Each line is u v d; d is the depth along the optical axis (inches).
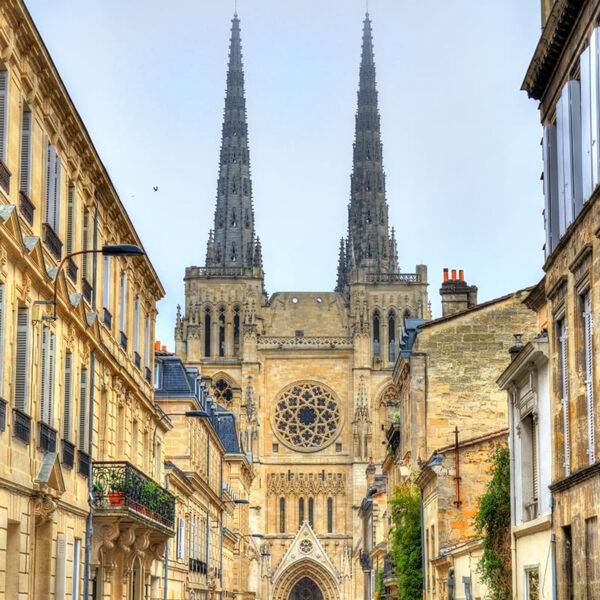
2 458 1349.7
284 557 7007.9
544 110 1611.7
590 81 1302.9
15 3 1347.2
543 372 1695.4
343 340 7342.5
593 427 1370.6
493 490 2037.4
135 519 1980.8
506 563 1972.2
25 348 1466.5
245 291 7391.7
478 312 2928.2
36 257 1494.8
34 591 1558.8
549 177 1552.7
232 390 7263.8
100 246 2064.5
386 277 7450.8
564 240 1457.9
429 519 2694.4
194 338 7308.1
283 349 7342.5
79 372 1835.6
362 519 6609.3
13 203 1417.3
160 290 2667.3
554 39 1480.1
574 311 1433.3
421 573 2881.4
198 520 3671.3
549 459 1656.0
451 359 2910.9
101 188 2014.0
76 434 1809.8
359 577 6978.4
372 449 7175.2
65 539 1697.8
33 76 1499.8
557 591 1537.9
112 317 2171.5
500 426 2878.9
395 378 3368.6
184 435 3444.9
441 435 2881.4
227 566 5064.0
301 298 7504.9
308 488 7209.6
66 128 1717.5
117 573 2132.1
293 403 7322.8
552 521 1569.9
